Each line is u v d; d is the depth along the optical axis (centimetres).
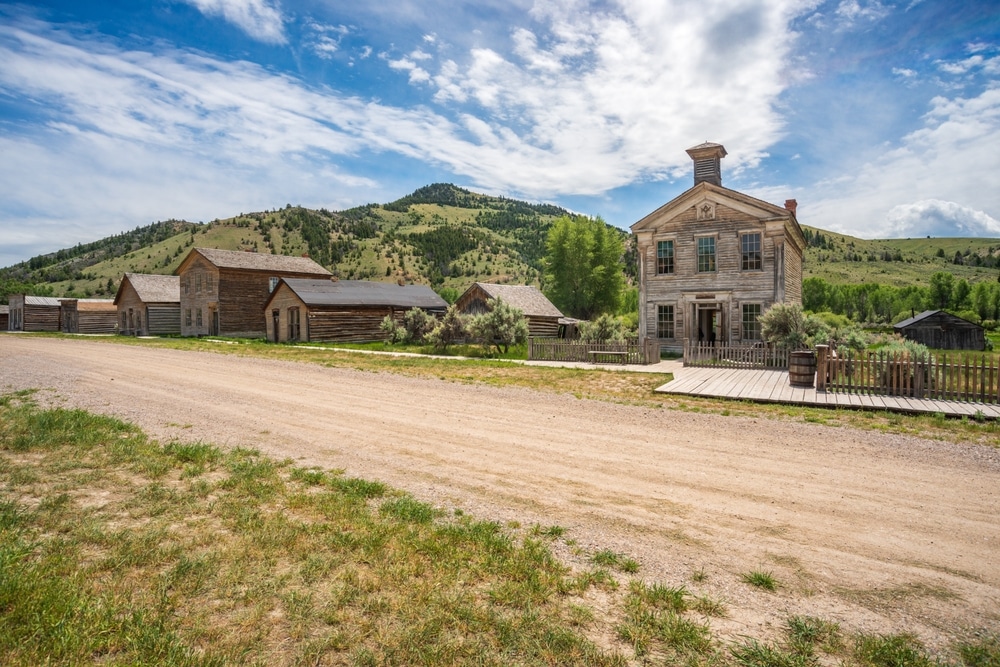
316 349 3206
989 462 789
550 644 352
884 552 499
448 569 452
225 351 2945
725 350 2105
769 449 866
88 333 6150
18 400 1233
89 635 345
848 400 1260
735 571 463
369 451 845
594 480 705
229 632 356
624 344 2286
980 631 377
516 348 3155
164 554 459
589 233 6316
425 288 4975
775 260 2538
